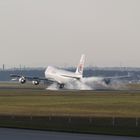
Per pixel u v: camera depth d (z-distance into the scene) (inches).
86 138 6860.2
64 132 7529.5
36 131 7623.0
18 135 7155.5
